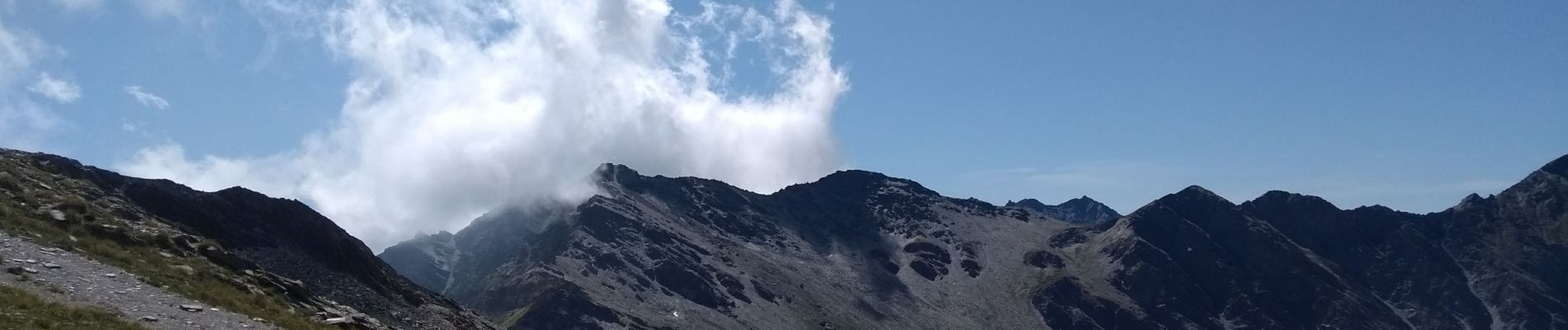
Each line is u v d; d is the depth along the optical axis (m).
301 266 88.12
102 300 52.16
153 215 82.50
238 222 90.81
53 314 45.78
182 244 73.75
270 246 89.06
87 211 72.19
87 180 84.94
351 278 91.44
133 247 68.56
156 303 55.06
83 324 45.81
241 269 74.19
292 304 71.81
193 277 65.38
